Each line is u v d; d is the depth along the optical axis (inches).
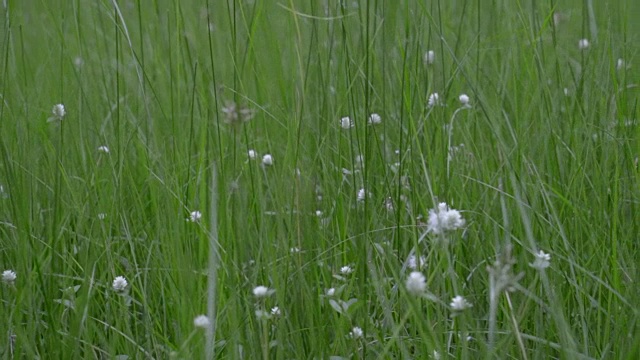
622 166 60.4
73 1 71.7
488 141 64.7
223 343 51.4
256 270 53.2
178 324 52.5
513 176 54.9
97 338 54.8
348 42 68.4
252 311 51.9
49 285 55.1
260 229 55.1
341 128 62.2
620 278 54.6
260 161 61.3
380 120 65.9
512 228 57.6
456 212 49.2
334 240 57.9
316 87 67.4
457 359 50.5
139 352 53.0
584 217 56.5
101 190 60.6
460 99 65.5
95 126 65.6
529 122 63.9
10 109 66.6
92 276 54.4
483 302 55.4
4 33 65.3
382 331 52.8
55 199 58.6
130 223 61.0
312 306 52.1
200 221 55.0
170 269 54.9
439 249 53.1
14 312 53.5
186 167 62.4
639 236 56.3
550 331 52.2
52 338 52.7
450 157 61.6
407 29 62.4
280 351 50.2
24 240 55.8
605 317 53.3
